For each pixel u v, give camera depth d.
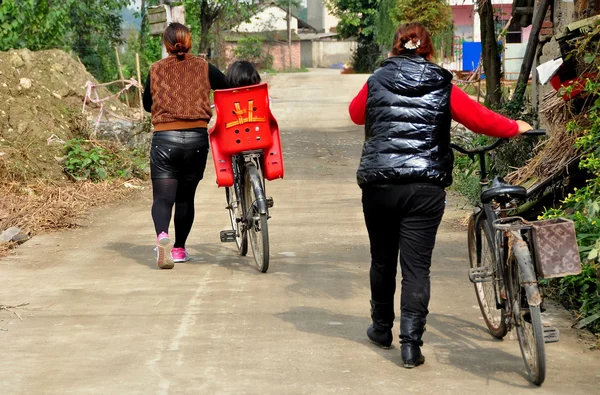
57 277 6.96
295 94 33.84
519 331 4.72
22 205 9.48
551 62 6.80
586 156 6.59
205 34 32.34
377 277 5.06
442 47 33.44
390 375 4.72
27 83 11.96
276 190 11.20
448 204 9.91
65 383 4.61
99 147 11.52
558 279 6.20
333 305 6.11
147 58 23.36
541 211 7.22
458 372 4.76
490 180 9.46
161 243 7.05
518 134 4.82
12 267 7.29
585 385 4.56
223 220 9.36
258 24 68.25
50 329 5.59
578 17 7.84
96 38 22.38
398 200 4.74
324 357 5.02
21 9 15.73
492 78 12.49
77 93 12.48
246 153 7.12
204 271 7.16
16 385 4.59
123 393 4.46
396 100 4.77
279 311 5.96
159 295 6.40
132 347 5.21
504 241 4.84
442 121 4.77
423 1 33.16
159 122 7.18
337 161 14.17
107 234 8.66
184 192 7.43
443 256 7.50
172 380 4.64
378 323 5.14
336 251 7.78
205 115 7.23
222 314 5.89
